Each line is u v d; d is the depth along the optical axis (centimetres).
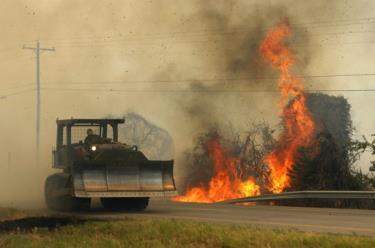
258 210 2788
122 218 2336
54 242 1772
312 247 1545
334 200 3117
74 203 2730
